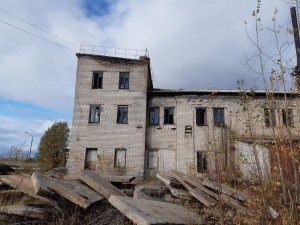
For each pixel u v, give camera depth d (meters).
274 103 5.70
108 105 19.41
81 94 19.59
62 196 5.09
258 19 5.62
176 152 18.72
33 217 4.77
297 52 5.96
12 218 4.83
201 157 18.42
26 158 14.34
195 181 7.85
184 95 19.73
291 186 5.10
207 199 6.59
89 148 18.66
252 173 5.73
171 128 19.34
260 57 5.68
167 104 19.89
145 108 19.31
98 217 5.00
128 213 4.07
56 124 28.20
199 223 5.12
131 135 18.81
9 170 10.45
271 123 5.64
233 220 5.34
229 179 6.32
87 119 19.12
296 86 5.48
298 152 5.32
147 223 3.72
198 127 19.03
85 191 5.45
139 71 20.05
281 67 5.45
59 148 26.89
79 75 19.97
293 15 5.73
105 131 18.89
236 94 19.25
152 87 24.33
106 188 5.93
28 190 5.84
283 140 5.45
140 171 18.09
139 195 6.96
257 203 5.19
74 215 4.90
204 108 19.44
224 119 18.91
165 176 8.82
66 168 18.14
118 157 18.56
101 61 20.27
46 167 23.80
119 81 19.95
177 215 5.14
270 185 5.17
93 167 18.39
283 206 4.92
